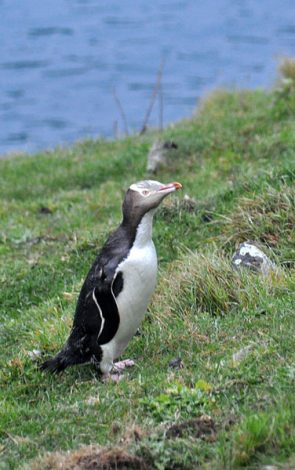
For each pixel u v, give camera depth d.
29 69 55.31
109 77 52.56
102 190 19.98
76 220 18.28
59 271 16.06
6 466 10.07
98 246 16.52
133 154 21.69
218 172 19.27
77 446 10.18
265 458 9.33
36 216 19.25
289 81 23.14
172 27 63.84
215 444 9.66
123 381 11.57
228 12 68.00
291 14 66.50
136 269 11.59
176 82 50.81
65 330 13.34
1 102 49.12
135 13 68.88
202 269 13.60
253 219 15.16
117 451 9.63
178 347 12.24
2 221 18.97
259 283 13.18
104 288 11.62
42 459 9.83
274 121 21.78
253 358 11.25
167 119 44.72
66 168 22.09
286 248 14.40
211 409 10.37
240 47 58.16
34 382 12.16
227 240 15.02
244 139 20.81
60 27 65.62
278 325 11.95
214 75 52.28
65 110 47.31
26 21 67.81
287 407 9.84
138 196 11.63
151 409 10.57
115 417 10.70
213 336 12.27
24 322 14.30
